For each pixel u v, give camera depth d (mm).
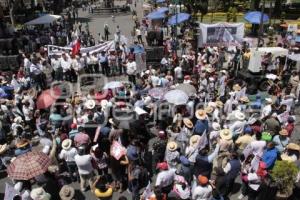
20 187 8039
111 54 20016
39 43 26875
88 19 43094
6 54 22156
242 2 40469
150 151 11023
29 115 12812
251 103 13164
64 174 10344
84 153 9242
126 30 35375
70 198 7895
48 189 8055
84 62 19484
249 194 8617
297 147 8750
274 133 10180
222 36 21984
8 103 13180
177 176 8461
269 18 26453
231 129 10398
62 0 49812
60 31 30656
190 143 9391
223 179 8641
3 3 39625
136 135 10023
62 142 9805
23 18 38750
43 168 7977
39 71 17953
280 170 7719
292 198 8406
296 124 13156
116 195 9547
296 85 15281
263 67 17391
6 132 12617
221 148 9367
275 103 12758
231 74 18391
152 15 30359
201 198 7598
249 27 31859
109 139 10055
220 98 13406
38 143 11578
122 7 47406
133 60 18047
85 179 9469
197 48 20922
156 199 7629
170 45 24516
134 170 8961
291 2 42500
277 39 27531
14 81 15906
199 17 37375
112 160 9352
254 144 9133
